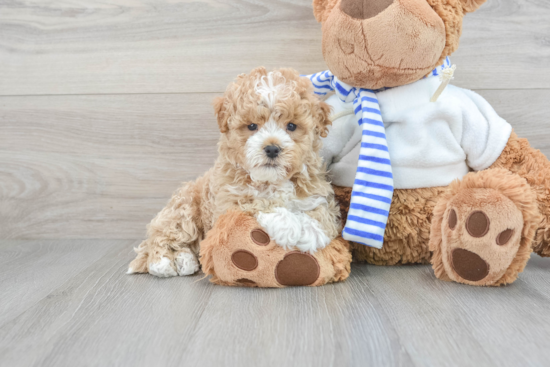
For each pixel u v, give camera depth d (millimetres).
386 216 1272
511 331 886
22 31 1774
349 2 1189
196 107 1759
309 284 1188
